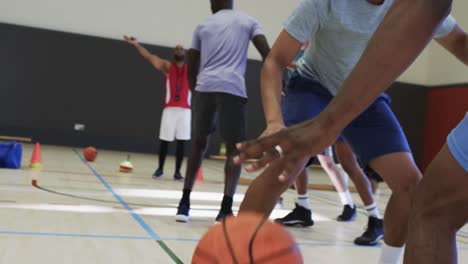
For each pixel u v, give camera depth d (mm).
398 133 1870
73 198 3436
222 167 8680
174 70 5625
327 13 1732
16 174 4578
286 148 938
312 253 2408
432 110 11391
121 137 10180
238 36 3094
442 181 958
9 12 9820
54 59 9945
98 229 2477
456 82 10883
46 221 2543
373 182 5949
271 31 10953
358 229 3248
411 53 882
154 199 3791
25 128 9828
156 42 10438
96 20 10172
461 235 3277
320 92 2191
